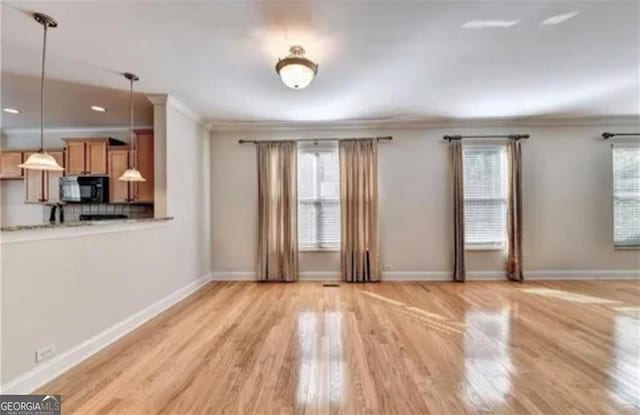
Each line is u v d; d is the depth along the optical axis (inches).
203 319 144.9
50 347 94.3
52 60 121.8
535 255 217.5
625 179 217.0
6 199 222.4
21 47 111.8
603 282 207.8
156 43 109.0
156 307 152.7
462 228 212.7
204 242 212.4
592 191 216.2
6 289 81.8
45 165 112.3
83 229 107.5
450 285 203.6
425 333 127.0
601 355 107.8
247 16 93.8
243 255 223.3
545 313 149.9
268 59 121.1
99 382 92.1
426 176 218.5
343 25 99.3
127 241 131.8
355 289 195.9
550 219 217.2
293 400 83.3
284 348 113.9
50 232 94.2
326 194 222.1
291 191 217.2
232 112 190.9
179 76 136.8
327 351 111.3
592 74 140.2
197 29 100.6
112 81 142.5
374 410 79.1
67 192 199.0
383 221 219.1
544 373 96.3
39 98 163.2
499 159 218.8
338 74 136.5
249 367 100.4
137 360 105.6
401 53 118.3
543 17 96.7
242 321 141.9
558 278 216.4
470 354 108.7
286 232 216.7
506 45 113.6
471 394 85.7
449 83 148.3
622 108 191.3
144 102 170.4
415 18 96.0
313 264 221.3
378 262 215.3
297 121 212.2
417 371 97.6
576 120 213.5
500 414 77.6
